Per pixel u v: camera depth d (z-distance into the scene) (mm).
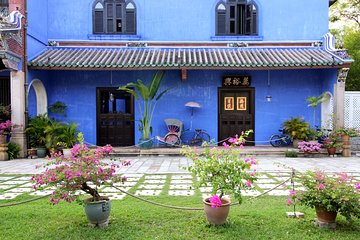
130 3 13094
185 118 12461
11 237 3902
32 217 4613
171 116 12453
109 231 4070
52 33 12945
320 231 4016
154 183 6820
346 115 11391
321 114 12273
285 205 5133
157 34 13125
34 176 4180
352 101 11375
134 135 12469
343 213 3932
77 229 4133
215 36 13047
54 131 10758
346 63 10539
